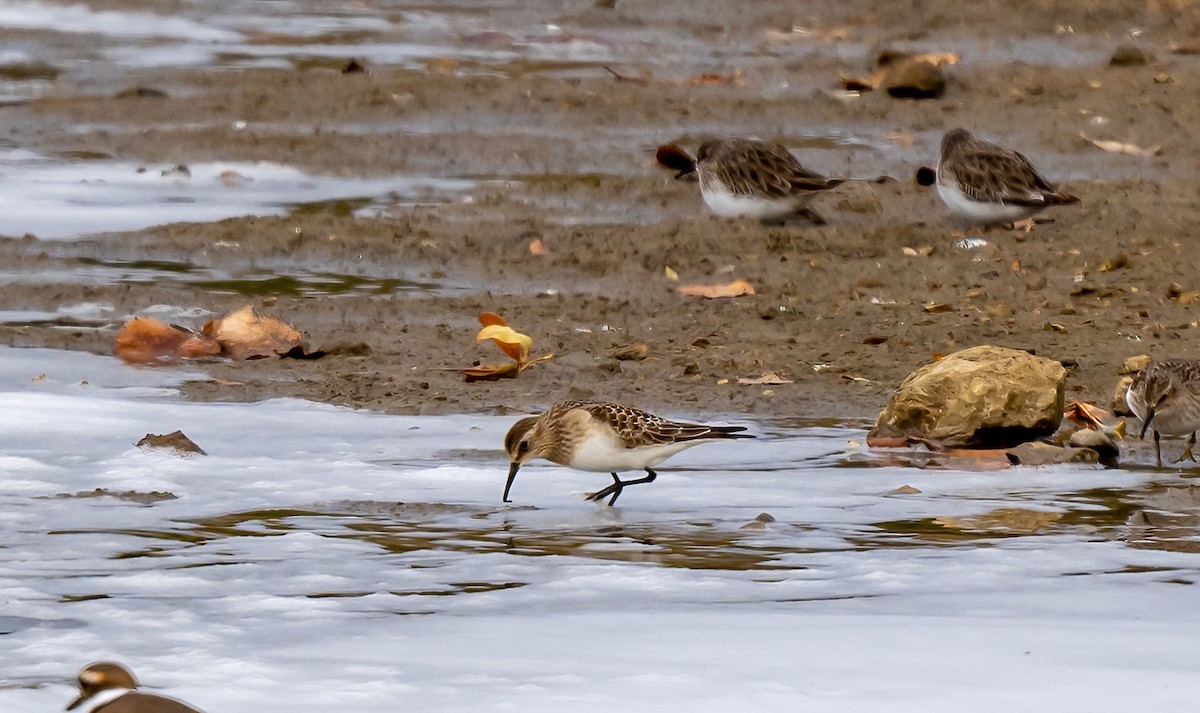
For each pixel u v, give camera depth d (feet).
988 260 60.34
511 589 26.37
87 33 118.42
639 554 28.84
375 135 83.97
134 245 61.87
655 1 137.49
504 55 112.78
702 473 36.01
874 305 54.44
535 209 69.31
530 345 46.34
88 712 16.43
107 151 81.30
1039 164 79.05
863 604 25.39
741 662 22.15
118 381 44.39
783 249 62.23
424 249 61.82
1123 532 30.35
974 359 39.45
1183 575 27.12
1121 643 22.99
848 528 30.81
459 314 53.31
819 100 94.12
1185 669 21.75
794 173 65.72
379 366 46.73
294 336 48.11
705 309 54.03
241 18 129.70
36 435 37.76
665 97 95.30
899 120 89.51
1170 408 37.83
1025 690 20.81
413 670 21.88
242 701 20.51
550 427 33.35
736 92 97.66
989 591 26.13
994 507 32.60
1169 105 89.40
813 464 36.94
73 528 30.27
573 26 127.24
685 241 62.59
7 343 48.03
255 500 32.76
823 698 20.53
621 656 22.49
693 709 20.13
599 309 54.03
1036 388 38.81
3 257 59.47
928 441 38.75
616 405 33.96
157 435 36.94
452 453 37.32
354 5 138.41
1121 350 48.65
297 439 38.29
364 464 36.01
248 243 62.28
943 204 69.51
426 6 138.00
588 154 80.74
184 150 80.53
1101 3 119.85
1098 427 40.52
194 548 28.89
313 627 24.14
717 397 43.70
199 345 47.52
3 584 26.43
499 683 21.20
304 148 81.25
